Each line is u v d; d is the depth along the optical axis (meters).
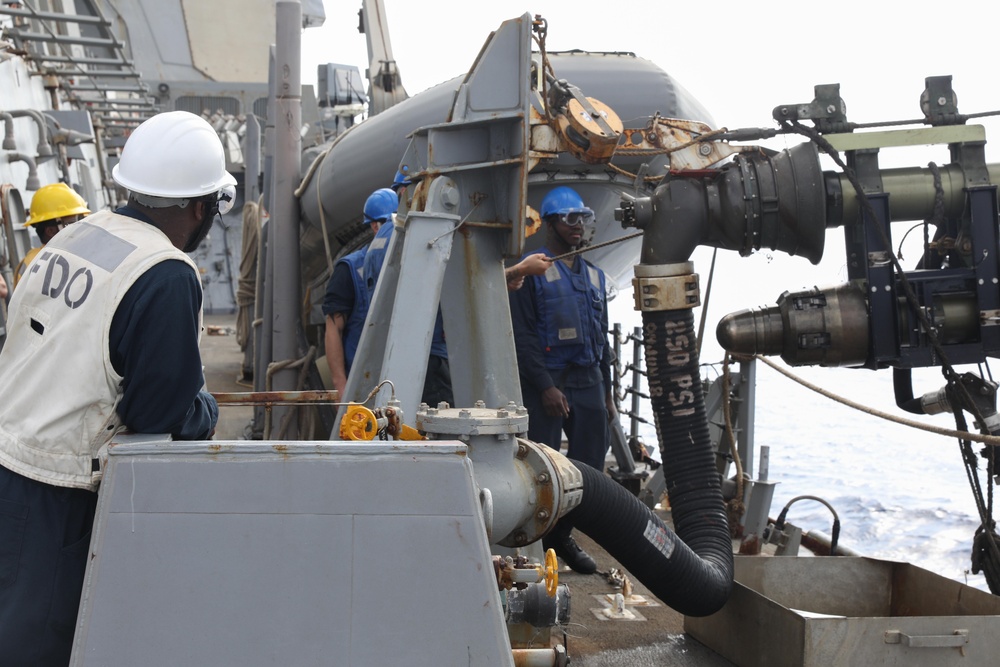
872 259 3.61
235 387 9.26
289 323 6.68
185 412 2.05
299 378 6.53
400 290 3.43
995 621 3.01
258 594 1.78
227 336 13.68
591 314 4.71
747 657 3.35
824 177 3.65
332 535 1.80
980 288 3.58
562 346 4.62
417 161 3.65
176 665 1.76
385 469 1.81
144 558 1.79
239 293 9.62
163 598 1.78
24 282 2.14
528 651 2.29
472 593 1.80
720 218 3.72
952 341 3.64
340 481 1.81
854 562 3.78
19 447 2.03
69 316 2.03
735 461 4.51
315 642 1.78
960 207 3.64
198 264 16.30
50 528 2.03
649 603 4.16
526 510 2.75
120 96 16.08
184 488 1.80
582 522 3.13
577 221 4.64
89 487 2.02
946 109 3.65
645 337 3.86
